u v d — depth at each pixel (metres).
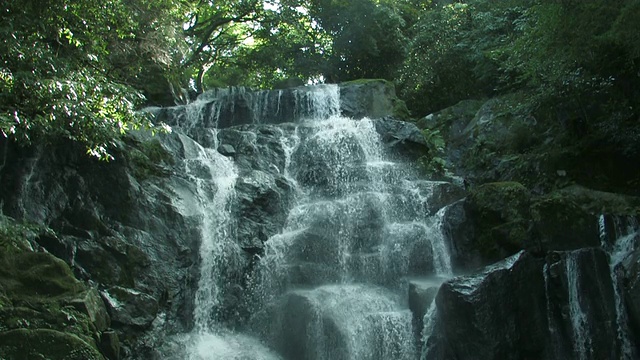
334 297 10.41
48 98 8.67
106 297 9.22
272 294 10.97
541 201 11.36
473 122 16.59
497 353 8.95
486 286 9.22
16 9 9.40
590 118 14.02
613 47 12.80
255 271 11.27
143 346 9.30
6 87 8.38
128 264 9.90
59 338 7.74
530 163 14.31
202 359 9.76
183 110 16.20
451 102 19.98
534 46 13.42
